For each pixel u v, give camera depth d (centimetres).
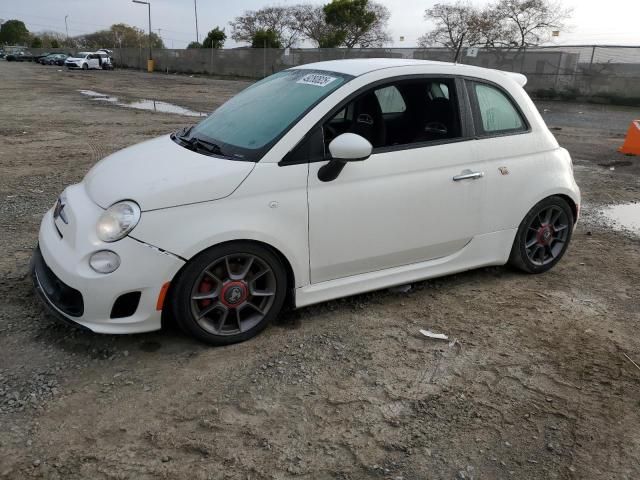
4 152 933
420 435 276
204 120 424
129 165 355
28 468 242
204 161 337
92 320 312
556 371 336
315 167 346
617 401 309
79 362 320
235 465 250
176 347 340
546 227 466
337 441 269
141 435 266
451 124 406
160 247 308
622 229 623
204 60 4891
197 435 268
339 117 375
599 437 280
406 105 401
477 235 425
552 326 390
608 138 1361
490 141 418
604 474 257
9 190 684
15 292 397
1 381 299
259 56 4350
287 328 370
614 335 381
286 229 339
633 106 2461
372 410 293
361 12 5662
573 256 529
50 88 2530
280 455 258
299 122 347
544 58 2733
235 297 338
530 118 444
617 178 888
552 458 265
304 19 6681
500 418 291
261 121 368
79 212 327
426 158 387
